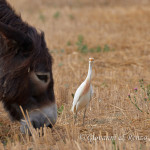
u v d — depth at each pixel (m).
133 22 69.94
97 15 79.81
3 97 19.28
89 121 24.03
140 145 18.47
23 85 18.56
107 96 29.17
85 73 36.84
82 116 24.97
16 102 19.38
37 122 19.64
